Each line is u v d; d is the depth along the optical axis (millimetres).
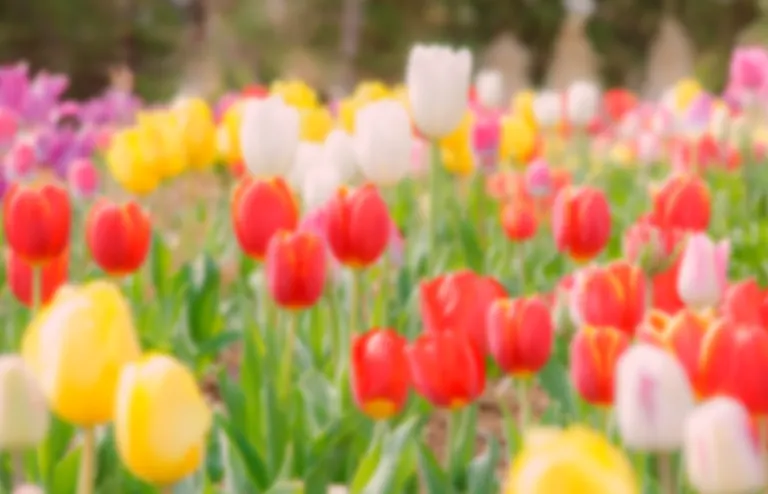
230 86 34125
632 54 61969
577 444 1634
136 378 2123
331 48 49531
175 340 4656
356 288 4008
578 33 54062
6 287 5793
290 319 3787
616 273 3193
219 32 47094
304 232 3686
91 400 2295
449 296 3223
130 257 4117
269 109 4758
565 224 4547
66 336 2277
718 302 3428
